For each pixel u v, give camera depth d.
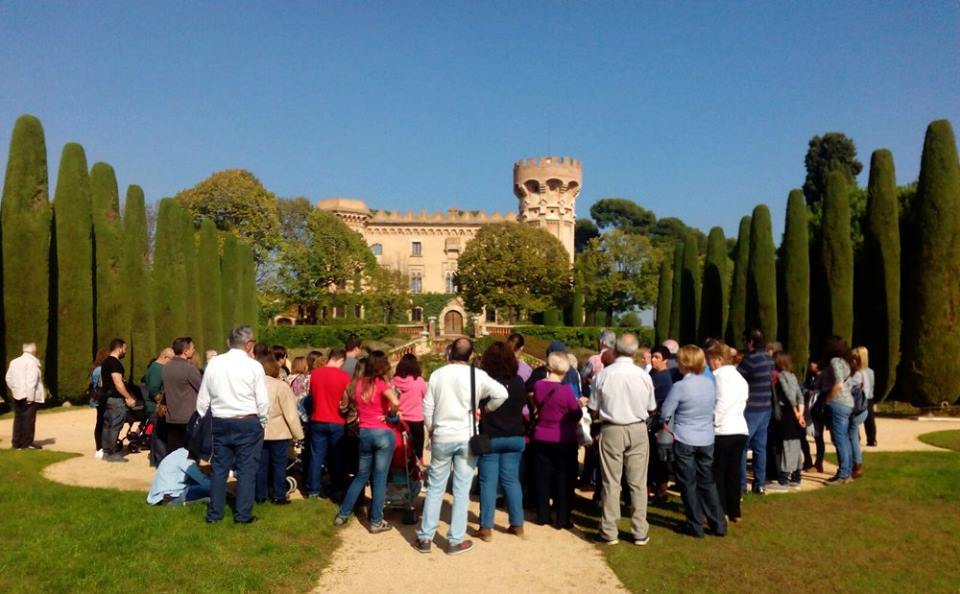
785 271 22.64
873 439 13.53
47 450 12.43
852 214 37.28
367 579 6.62
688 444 7.95
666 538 7.91
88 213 20.36
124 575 6.17
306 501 9.29
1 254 19.20
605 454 7.76
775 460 10.20
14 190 18.86
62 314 19.62
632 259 62.47
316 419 9.33
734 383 8.40
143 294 22.56
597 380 7.97
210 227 30.88
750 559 7.21
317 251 62.66
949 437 14.52
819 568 6.95
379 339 56.06
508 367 7.93
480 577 6.72
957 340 18.86
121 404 11.77
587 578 6.72
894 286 20.34
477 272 60.66
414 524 8.55
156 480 8.73
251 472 7.95
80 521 7.62
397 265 82.75
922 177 19.66
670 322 32.78
